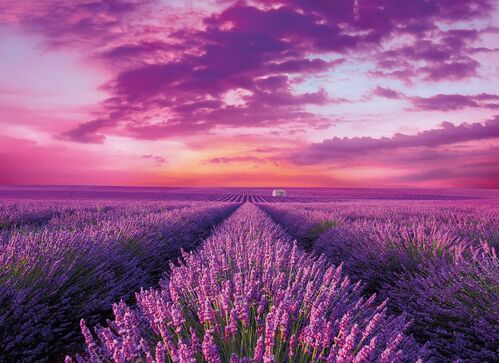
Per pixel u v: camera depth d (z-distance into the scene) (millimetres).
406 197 68500
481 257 4879
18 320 3076
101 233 6168
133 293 5203
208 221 15141
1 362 2867
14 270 3682
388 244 5898
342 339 1817
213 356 1603
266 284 2764
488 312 3320
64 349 3455
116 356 1622
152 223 8734
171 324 2215
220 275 3164
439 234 5777
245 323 2084
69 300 3723
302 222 13359
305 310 2281
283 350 2057
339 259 7082
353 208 18766
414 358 2141
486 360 3033
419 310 3963
